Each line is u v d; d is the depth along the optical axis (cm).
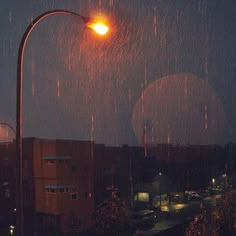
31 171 3631
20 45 969
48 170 3528
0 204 3691
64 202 3500
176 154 6694
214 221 2625
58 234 3416
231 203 3030
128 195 4606
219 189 6397
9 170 3728
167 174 5694
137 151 5094
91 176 3722
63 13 1028
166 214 4591
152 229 3716
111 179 4325
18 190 927
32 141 3647
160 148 6588
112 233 3406
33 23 985
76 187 3584
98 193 4022
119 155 4575
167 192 5612
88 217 3609
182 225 3725
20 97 956
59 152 3512
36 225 3550
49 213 3500
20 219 921
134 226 3794
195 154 7019
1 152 3784
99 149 4269
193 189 6394
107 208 3453
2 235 3325
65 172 3534
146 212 4453
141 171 5038
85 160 3694
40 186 3575
